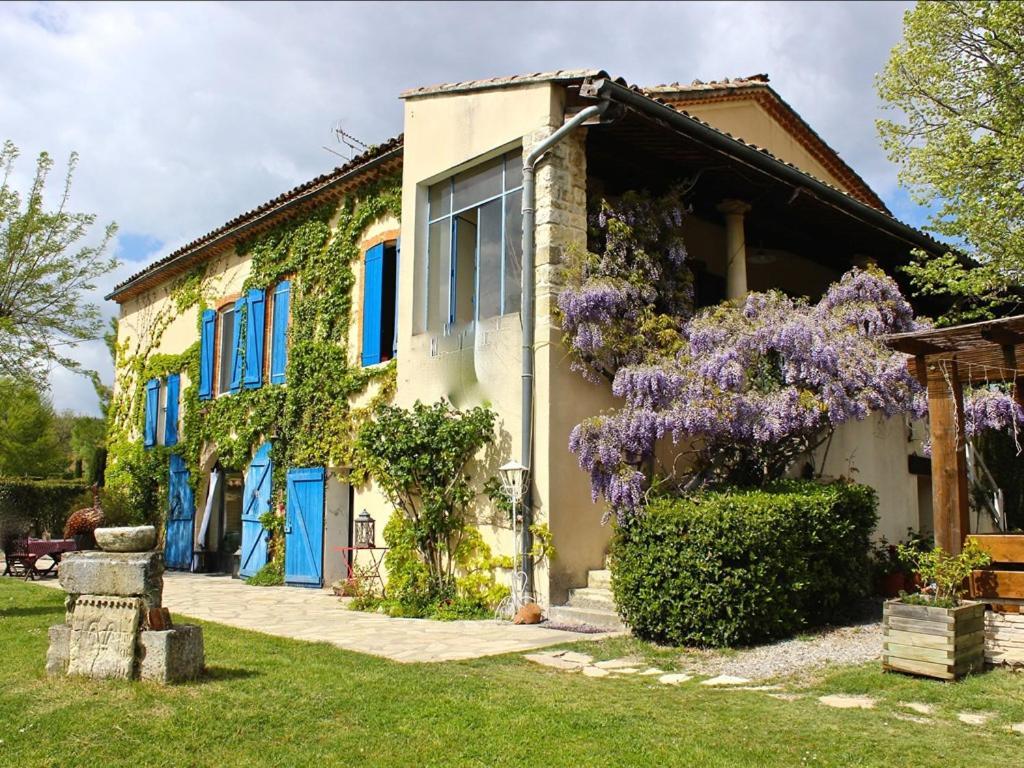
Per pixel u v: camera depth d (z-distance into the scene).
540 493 8.93
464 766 4.18
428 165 11.04
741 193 11.38
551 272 9.20
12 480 20.14
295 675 5.99
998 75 13.10
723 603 7.05
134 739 4.58
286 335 14.00
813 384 8.57
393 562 10.55
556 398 9.06
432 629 8.37
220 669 6.16
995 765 4.13
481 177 10.47
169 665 5.70
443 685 5.73
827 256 14.42
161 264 17.89
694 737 4.59
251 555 14.00
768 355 8.79
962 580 6.32
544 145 9.24
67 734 4.66
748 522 7.18
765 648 7.05
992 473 12.97
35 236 15.76
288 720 4.91
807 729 4.73
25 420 24.19
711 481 9.14
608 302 8.95
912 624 5.95
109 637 5.89
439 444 9.79
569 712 5.06
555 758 4.27
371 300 12.12
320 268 13.41
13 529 18.47
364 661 6.57
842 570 8.35
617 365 9.30
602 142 10.05
